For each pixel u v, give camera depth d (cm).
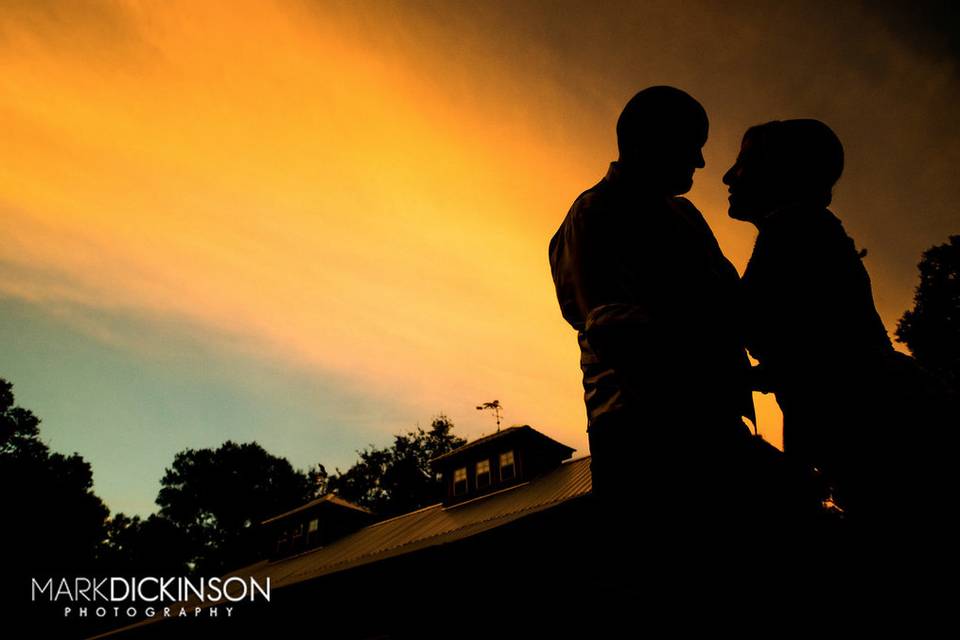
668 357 77
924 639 65
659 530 77
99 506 4012
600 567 655
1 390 3962
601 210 97
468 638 757
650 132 102
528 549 702
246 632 1079
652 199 103
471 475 1841
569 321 101
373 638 860
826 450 90
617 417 81
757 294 106
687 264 100
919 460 77
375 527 1939
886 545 75
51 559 3562
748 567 72
